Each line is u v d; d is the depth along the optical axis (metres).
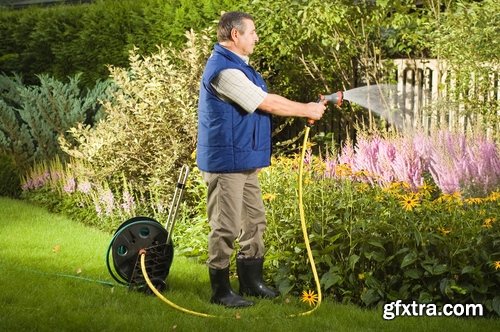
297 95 10.16
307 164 7.16
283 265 6.12
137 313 5.45
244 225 5.79
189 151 8.67
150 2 10.98
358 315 5.37
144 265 5.88
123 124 8.92
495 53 7.96
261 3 9.23
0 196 11.05
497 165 7.06
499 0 8.03
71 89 11.66
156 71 9.16
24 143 11.59
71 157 10.57
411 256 5.54
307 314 5.41
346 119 9.70
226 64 5.38
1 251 7.28
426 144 7.69
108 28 11.75
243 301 5.63
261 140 5.50
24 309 5.43
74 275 6.44
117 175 8.97
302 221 5.73
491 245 5.63
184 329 5.07
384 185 7.33
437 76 9.06
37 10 13.73
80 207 9.49
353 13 9.28
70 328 5.07
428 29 8.78
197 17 9.99
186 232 7.57
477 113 8.20
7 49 13.97
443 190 7.16
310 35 9.24
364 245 5.78
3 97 12.50
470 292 5.43
